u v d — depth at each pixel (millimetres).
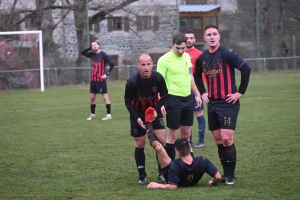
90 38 47469
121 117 22422
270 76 45594
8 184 10633
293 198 8922
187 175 9805
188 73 11773
